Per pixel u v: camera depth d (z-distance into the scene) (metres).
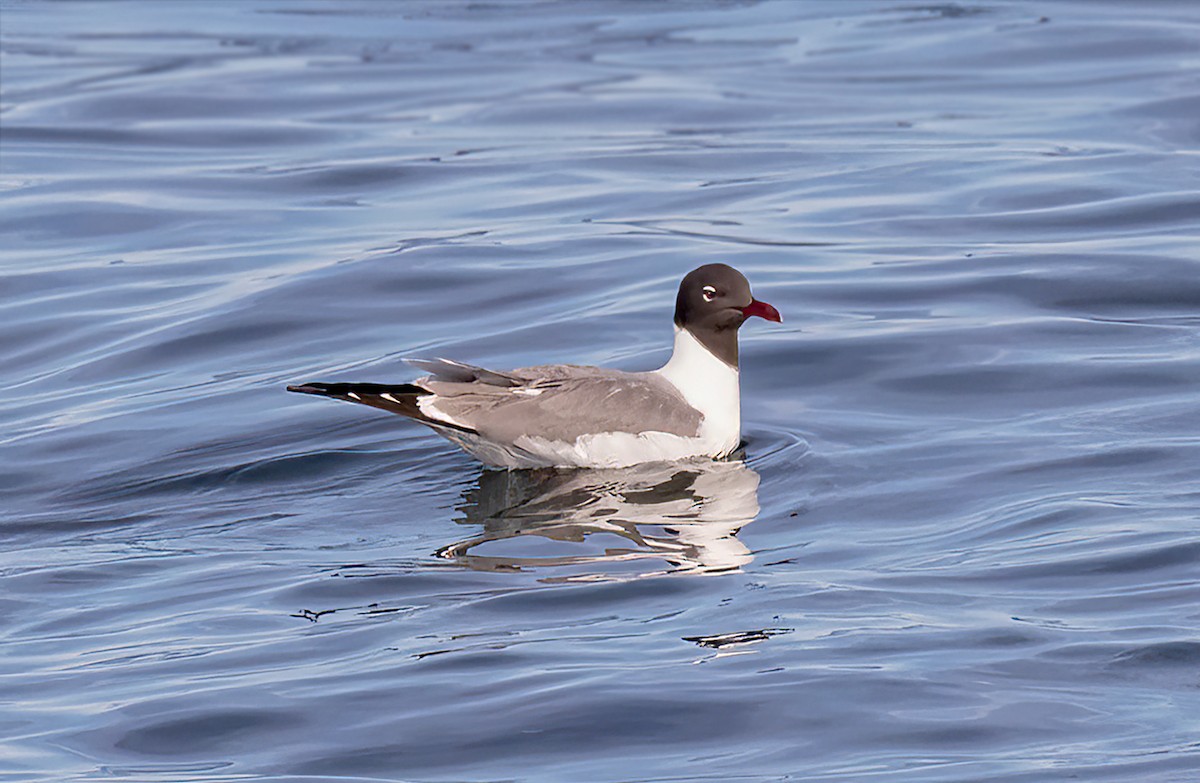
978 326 17.72
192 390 17.00
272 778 8.91
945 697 9.59
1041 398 15.59
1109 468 13.63
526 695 9.80
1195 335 17.09
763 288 19.47
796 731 9.25
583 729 9.36
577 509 13.55
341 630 11.05
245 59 33.16
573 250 21.28
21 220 23.44
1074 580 11.34
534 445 14.38
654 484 14.09
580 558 12.38
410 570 12.22
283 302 19.58
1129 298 18.48
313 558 12.58
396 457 14.96
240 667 10.45
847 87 30.00
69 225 23.23
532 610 11.30
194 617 11.40
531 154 26.34
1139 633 10.35
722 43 33.81
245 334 18.67
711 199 23.53
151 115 29.22
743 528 12.95
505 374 14.68
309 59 33.12
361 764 9.05
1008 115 27.53
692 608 11.20
